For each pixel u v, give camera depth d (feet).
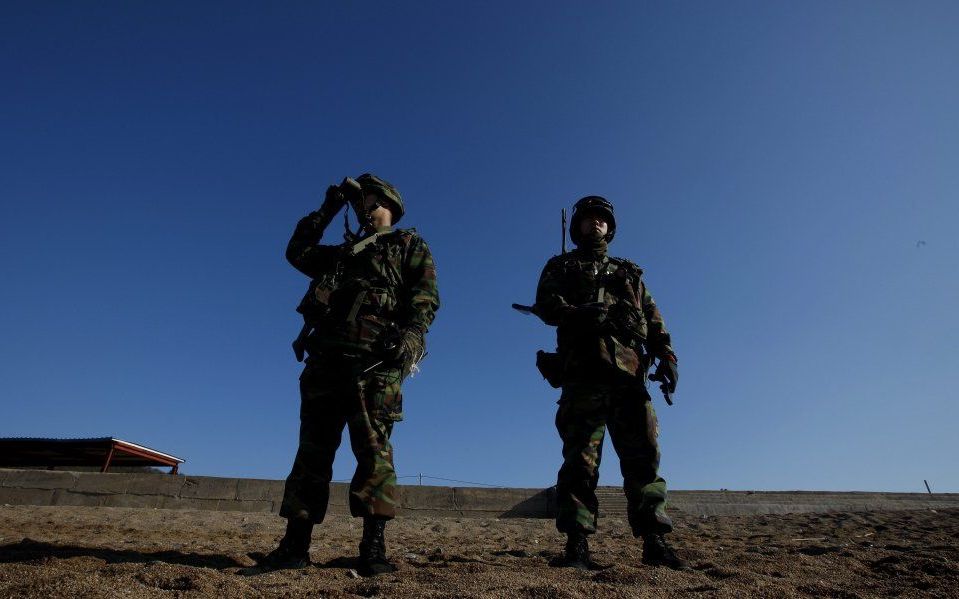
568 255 11.85
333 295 9.87
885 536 16.07
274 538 15.20
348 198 10.50
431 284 10.24
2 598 5.76
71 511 18.88
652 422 10.70
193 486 23.66
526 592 7.26
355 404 9.36
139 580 6.91
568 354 10.78
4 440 34.96
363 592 7.24
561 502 10.28
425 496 25.00
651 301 11.85
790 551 13.29
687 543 15.31
